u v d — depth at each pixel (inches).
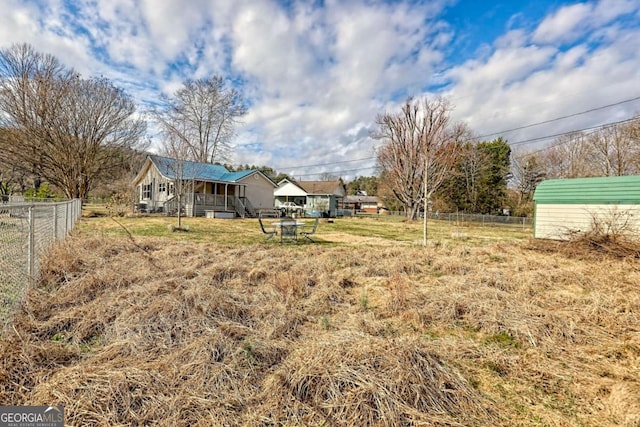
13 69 645.9
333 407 67.1
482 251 288.2
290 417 65.3
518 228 730.8
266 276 177.6
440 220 959.6
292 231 364.8
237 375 78.9
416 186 946.1
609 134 947.3
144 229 414.9
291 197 1302.9
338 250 280.4
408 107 912.3
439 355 91.7
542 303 142.5
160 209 789.2
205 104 1096.8
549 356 96.6
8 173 850.8
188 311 113.2
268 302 135.6
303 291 154.9
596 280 180.9
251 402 69.6
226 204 811.4
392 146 973.2
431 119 786.8
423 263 230.4
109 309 113.5
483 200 1068.5
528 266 223.0
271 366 84.7
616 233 293.1
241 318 116.6
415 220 950.4
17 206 111.1
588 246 286.5
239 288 153.5
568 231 345.4
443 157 815.1
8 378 70.0
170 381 73.7
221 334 97.0
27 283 124.5
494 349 100.0
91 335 99.4
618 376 85.0
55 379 71.5
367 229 584.7
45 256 159.2
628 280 182.1
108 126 777.6
